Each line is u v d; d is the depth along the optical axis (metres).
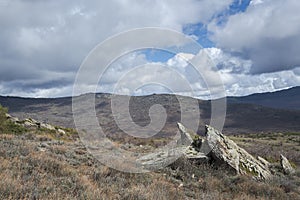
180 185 12.87
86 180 10.42
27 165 10.99
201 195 11.55
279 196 13.06
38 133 25.64
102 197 8.72
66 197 8.16
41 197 7.94
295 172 18.72
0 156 11.88
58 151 15.41
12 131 25.36
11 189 8.01
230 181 14.14
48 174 10.48
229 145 17.44
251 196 12.71
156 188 10.99
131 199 9.31
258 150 30.17
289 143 55.16
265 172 17.12
